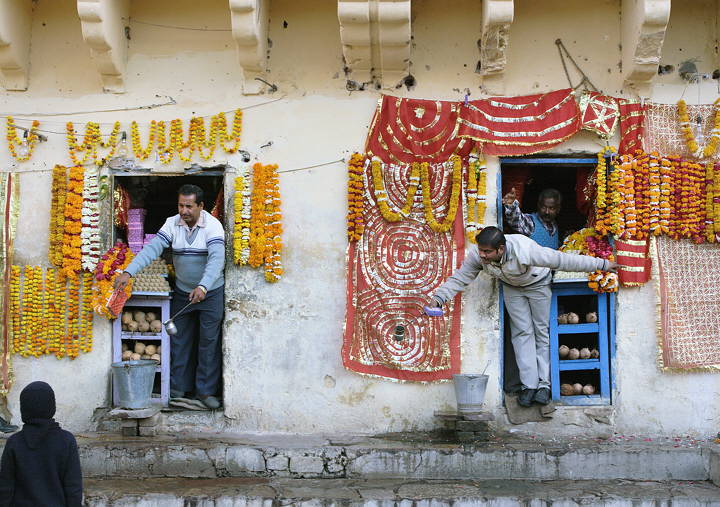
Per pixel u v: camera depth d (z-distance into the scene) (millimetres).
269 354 5859
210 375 5879
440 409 5789
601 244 5836
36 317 5867
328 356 5844
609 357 5859
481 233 5277
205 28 6012
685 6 5949
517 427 5766
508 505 4910
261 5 5738
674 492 5043
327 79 5945
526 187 7141
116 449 5352
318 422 5824
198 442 5492
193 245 5793
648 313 5809
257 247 5820
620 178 5770
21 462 3896
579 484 5219
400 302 5828
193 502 4914
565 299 6270
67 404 5863
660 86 5891
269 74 5965
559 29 5945
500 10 5488
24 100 5996
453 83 5926
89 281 5895
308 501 4895
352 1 5449
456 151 5836
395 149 5852
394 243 5852
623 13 5855
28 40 6020
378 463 5332
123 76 5969
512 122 5816
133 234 6168
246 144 5934
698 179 5793
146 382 5559
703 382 5793
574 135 5863
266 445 5426
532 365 5703
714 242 5805
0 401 5859
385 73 5891
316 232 5898
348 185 5836
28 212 5941
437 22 5961
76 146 5949
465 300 5812
